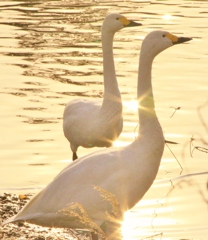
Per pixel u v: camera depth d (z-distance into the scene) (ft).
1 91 59.93
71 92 59.77
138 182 30.07
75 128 44.60
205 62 70.33
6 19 97.96
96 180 29.81
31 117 52.85
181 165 43.14
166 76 64.59
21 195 37.45
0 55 75.15
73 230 33.45
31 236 32.22
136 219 35.01
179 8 107.96
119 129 44.73
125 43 81.71
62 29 90.94
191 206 36.70
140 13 102.63
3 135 48.80
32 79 64.34
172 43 31.83
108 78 44.73
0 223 33.71
